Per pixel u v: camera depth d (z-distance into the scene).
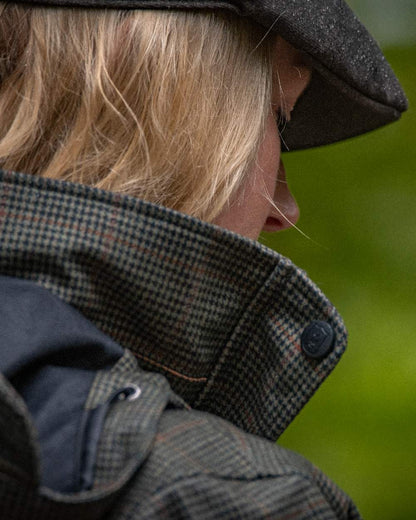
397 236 10.61
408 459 9.25
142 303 3.07
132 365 2.94
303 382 3.22
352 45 3.89
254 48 3.62
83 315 3.02
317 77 4.53
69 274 2.96
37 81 3.35
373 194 10.81
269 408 3.27
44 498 2.29
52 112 3.37
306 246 10.66
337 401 9.58
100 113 3.35
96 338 2.89
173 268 3.09
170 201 3.41
